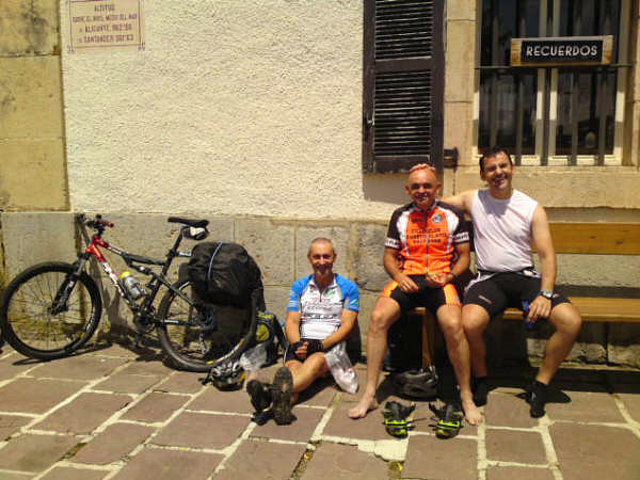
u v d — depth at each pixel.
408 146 3.94
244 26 4.13
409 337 3.92
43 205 4.57
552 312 3.21
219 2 4.15
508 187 3.41
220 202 4.31
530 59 3.86
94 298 4.37
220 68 4.20
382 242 4.06
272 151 4.19
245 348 4.01
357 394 3.55
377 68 3.93
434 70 3.85
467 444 2.91
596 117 3.98
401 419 3.04
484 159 3.42
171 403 3.44
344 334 3.61
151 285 4.22
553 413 3.25
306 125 4.12
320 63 4.05
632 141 3.83
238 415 3.27
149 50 4.29
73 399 3.50
